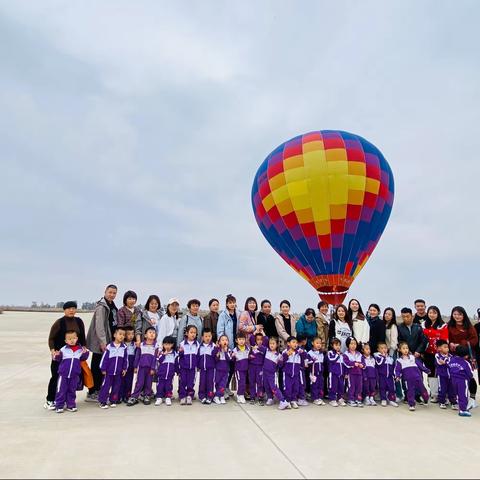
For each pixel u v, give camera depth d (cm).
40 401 718
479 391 913
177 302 795
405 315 788
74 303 692
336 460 429
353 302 828
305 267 1372
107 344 707
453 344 744
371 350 797
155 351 732
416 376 712
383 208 1354
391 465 417
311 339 802
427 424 593
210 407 696
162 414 636
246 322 768
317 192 1299
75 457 432
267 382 724
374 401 751
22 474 383
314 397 745
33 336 2164
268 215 1428
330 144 1348
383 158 1402
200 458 430
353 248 1317
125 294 751
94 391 736
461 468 412
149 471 392
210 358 738
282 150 1423
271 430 544
